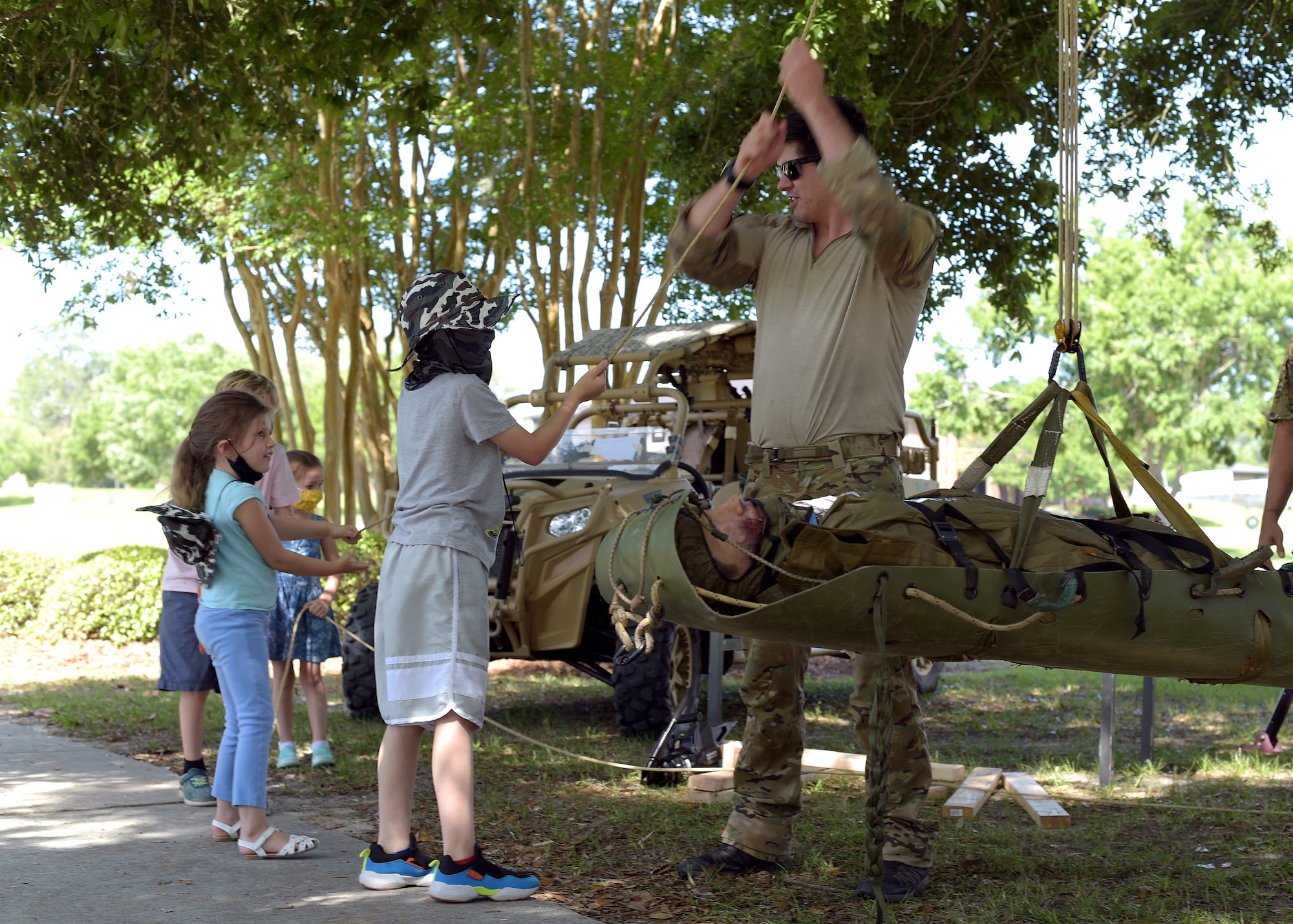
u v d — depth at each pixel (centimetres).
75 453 9475
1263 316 4022
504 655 675
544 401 793
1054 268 1398
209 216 1277
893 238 322
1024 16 1028
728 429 834
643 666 638
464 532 358
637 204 1399
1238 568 283
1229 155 1232
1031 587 275
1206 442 4159
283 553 405
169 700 774
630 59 1343
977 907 346
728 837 382
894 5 1005
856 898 354
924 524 290
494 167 1298
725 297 1488
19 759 576
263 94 960
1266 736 605
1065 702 845
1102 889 367
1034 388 4278
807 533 286
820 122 320
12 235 1111
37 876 372
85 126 951
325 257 1428
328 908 340
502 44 836
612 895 358
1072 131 307
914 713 369
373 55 803
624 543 299
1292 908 349
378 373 1662
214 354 8375
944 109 1070
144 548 1195
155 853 402
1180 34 1173
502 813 466
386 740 364
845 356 351
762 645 376
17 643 1120
